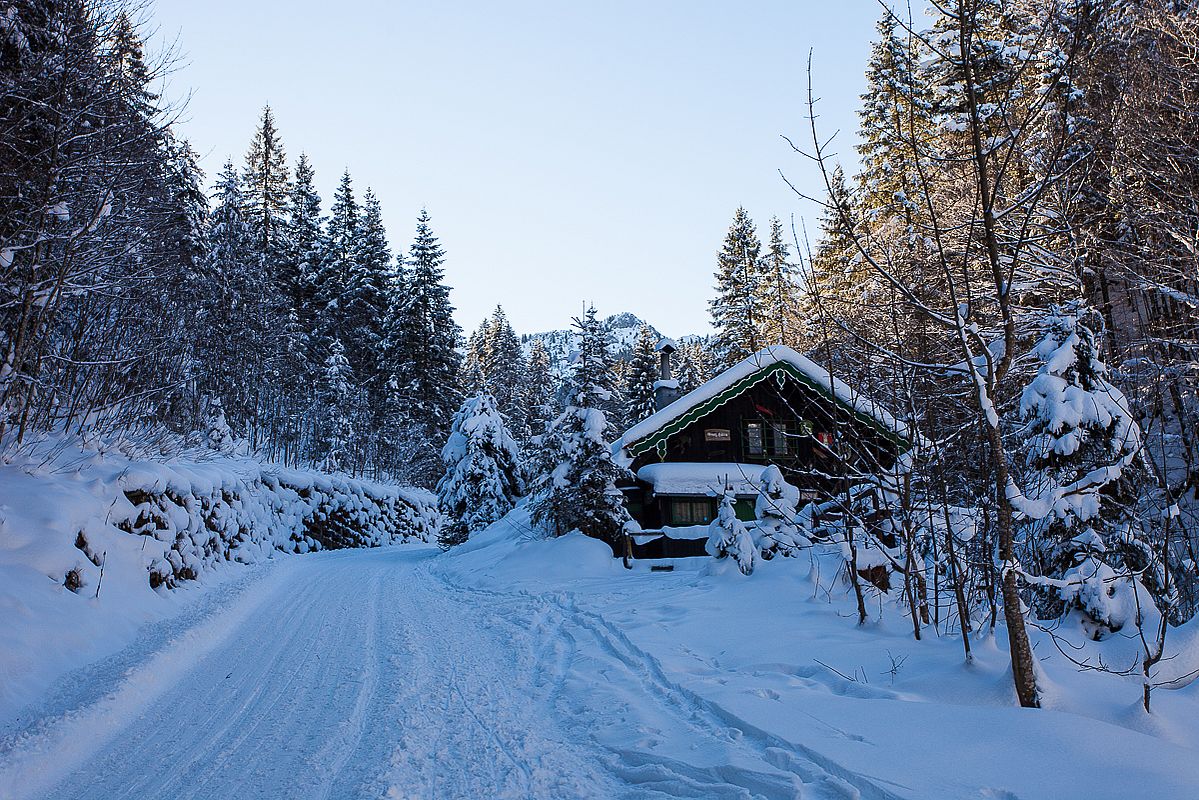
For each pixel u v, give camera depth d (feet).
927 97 37.55
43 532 31.71
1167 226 48.62
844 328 25.95
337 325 153.17
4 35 35.17
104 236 40.22
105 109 39.34
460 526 98.32
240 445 93.76
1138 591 25.86
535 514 67.51
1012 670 20.65
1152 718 19.39
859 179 80.43
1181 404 34.06
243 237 106.83
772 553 46.88
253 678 27.07
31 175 36.58
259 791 16.70
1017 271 53.83
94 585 32.50
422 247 174.40
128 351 48.65
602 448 63.36
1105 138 28.25
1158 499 27.53
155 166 45.19
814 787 14.94
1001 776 14.70
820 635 29.48
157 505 43.42
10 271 38.19
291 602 45.50
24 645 24.54
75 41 37.06
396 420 159.94
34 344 40.09
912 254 29.58
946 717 18.38
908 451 29.99
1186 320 51.88
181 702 24.11
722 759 16.70
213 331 94.63
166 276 55.72
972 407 28.35
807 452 70.79
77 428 46.32
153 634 32.37
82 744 19.60
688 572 54.03
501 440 103.55
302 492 96.12
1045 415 27.09
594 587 49.26
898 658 25.44
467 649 32.55
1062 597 26.91
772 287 124.36
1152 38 45.96
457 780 17.04
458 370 177.47
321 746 19.63
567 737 20.22
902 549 33.71
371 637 34.88
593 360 131.54
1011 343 20.36
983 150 22.15
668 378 88.63
